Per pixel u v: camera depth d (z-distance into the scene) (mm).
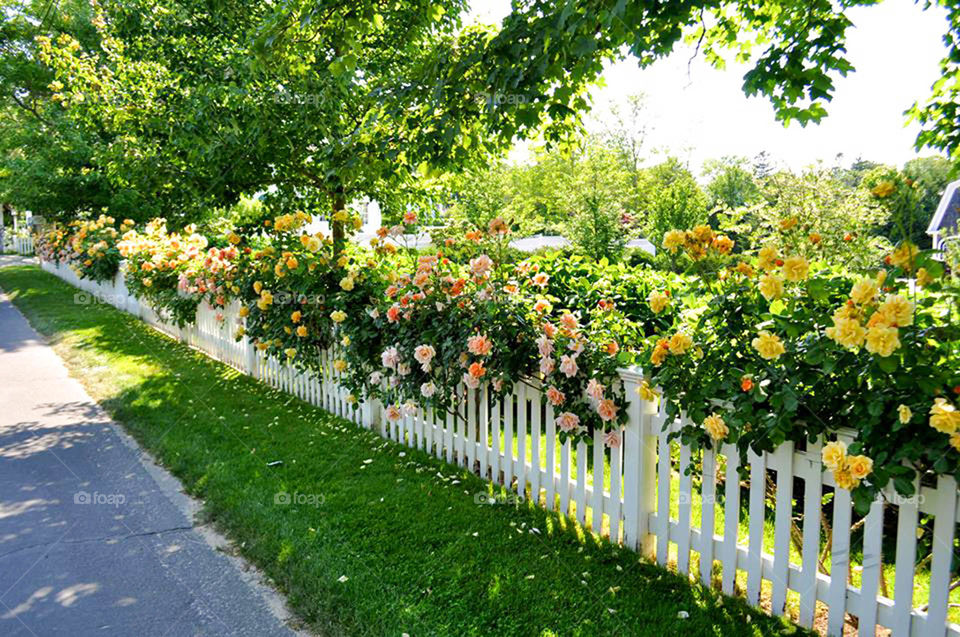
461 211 12602
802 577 2766
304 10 4355
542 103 3951
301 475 4648
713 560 3420
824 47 3955
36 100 16953
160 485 4598
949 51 3904
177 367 8250
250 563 3490
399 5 5055
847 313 2305
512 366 3955
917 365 2248
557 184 23250
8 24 16094
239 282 6863
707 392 2820
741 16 4660
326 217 8391
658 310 3170
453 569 3293
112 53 8477
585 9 3303
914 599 3105
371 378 5496
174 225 9984
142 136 7223
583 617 2893
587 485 3795
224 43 7582
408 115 4492
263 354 7473
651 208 16859
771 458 2830
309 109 6191
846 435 2471
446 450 4891
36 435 5703
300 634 2859
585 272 5668
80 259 14000
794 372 2529
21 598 3168
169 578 3344
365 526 3789
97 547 3680
